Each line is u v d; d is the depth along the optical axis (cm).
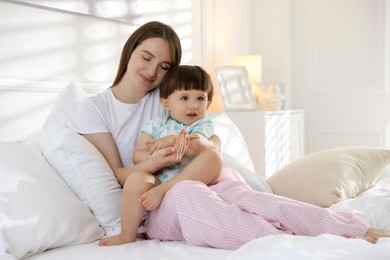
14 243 148
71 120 199
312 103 459
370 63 444
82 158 180
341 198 203
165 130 201
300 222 157
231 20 441
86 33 263
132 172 183
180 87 199
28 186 159
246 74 380
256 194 165
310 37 458
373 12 442
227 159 225
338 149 237
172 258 141
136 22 304
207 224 155
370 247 122
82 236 165
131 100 208
